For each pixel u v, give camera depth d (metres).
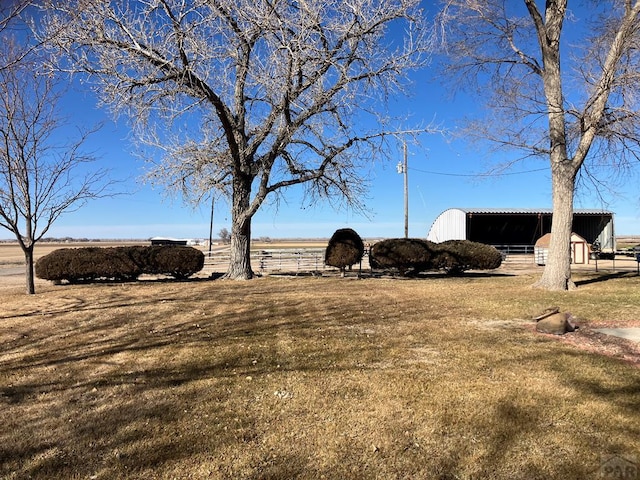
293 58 12.10
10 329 7.96
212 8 11.20
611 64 11.04
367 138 15.96
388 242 17.77
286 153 16.83
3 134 12.48
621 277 15.15
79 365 5.57
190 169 15.37
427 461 3.11
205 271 23.30
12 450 3.35
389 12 13.18
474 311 9.01
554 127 12.27
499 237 42.66
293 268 23.89
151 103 12.78
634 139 11.62
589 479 2.84
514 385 4.51
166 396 4.42
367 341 6.57
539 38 12.35
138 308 10.19
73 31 10.42
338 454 3.23
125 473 3.02
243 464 3.11
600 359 5.39
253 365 5.45
